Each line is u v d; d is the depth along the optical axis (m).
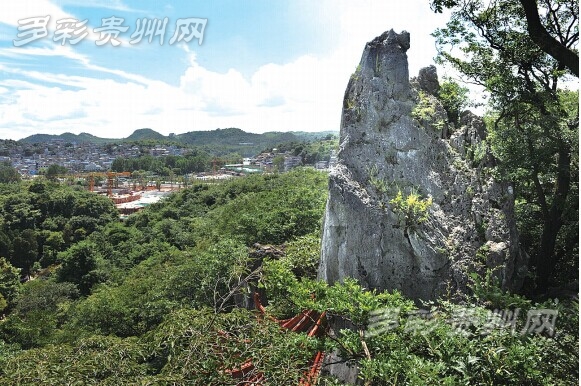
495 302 7.22
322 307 7.04
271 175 65.81
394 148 9.51
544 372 5.72
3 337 27.83
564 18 11.05
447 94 10.71
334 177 9.22
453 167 9.50
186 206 65.50
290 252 13.12
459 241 8.82
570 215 10.61
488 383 5.47
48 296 39.09
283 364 5.71
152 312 19.80
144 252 47.91
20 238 61.38
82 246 45.59
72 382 5.19
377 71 9.92
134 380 5.40
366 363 5.80
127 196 122.56
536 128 10.25
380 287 8.70
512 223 9.15
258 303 10.66
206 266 17.48
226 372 5.59
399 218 8.77
